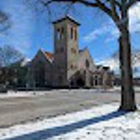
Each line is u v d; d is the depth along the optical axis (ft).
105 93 133.08
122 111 39.01
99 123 27.91
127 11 40.22
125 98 40.32
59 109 50.01
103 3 40.83
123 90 40.73
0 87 145.28
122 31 40.29
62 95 111.45
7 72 196.95
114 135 21.35
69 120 30.81
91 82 213.46
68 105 59.47
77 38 211.82
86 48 221.66
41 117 37.06
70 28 204.33
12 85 199.31
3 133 23.61
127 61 40.37
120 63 41.78
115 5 39.60
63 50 202.39
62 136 21.36
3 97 95.35
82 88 196.03
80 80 206.59
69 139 20.20
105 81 230.07
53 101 74.23
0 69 193.77
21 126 27.81
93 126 26.00
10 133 23.57
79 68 210.59
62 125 26.99
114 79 253.85
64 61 200.95
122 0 39.91
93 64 228.22
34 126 27.14
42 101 74.59
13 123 31.65
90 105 57.62
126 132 22.54
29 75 212.02
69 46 202.49
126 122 28.32
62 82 199.52
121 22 39.93
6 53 194.90
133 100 40.34
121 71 41.45
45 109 50.60
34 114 42.11
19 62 205.57
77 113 38.70
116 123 27.73
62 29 204.03
